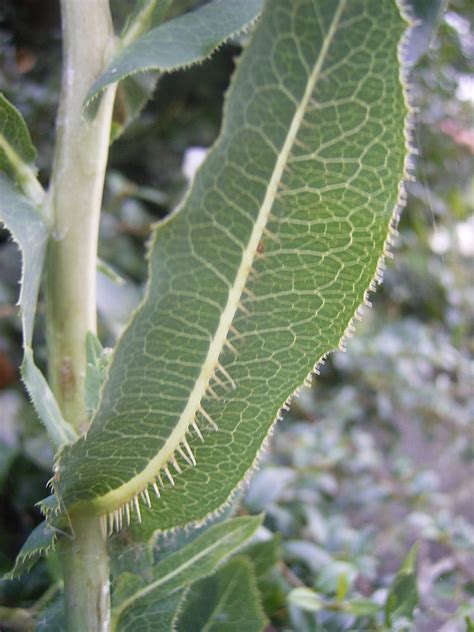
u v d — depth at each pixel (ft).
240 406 0.44
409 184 2.01
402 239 2.04
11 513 1.09
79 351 0.50
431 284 2.12
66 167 0.49
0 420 1.11
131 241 1.59
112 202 1.58
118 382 0.38
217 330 0.38
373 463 1.50
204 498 0.48
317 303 0.40
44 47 1.66
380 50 0.32
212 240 0.36
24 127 0.48
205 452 0.45
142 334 0.37
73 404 0.49
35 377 0.45
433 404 1.83
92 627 0.46
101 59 0.49
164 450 0.43
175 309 0.37
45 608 0.56
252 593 0.60
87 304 0.50
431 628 0.93
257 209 0.35
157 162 1.84
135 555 0.50
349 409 1.70
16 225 0.46
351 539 1.08
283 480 1.13
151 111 1.80
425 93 1.90
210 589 0.60
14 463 1.09
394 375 1.82
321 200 0.36
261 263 0.37
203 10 0.48
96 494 0.46
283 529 1.07
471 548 1.13
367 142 0.34
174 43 0.46
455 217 2.19
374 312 1.98
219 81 1.79
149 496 0.48
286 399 0.44
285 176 0.35
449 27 1.64
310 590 0.83
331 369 1.82
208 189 0.35
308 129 0.34
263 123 0.33
